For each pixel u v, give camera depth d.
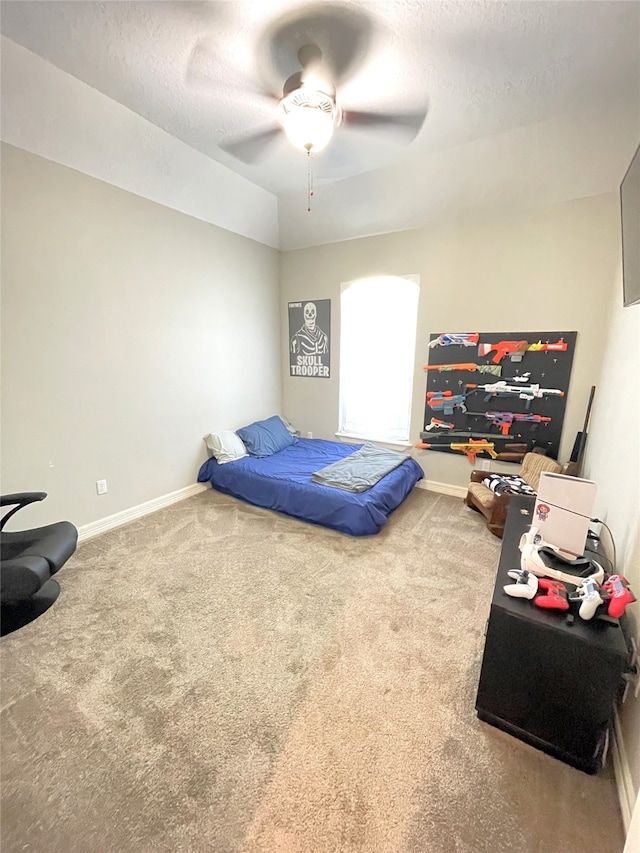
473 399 3.40
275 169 3.03
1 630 1.83
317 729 1.40
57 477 2.57
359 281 3.82
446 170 2.86
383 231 3.56
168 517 3.13
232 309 3.80
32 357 2.35
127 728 1.40
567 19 1.60
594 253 2.74
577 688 1.23
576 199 2.74
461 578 2.31
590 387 2.91
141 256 2.90
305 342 4.34
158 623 1.93
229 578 2.30
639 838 0.81
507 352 3.18
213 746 1.33
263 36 1.72
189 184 3.00
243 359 4.02
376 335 3.89
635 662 1.33
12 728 1.40
